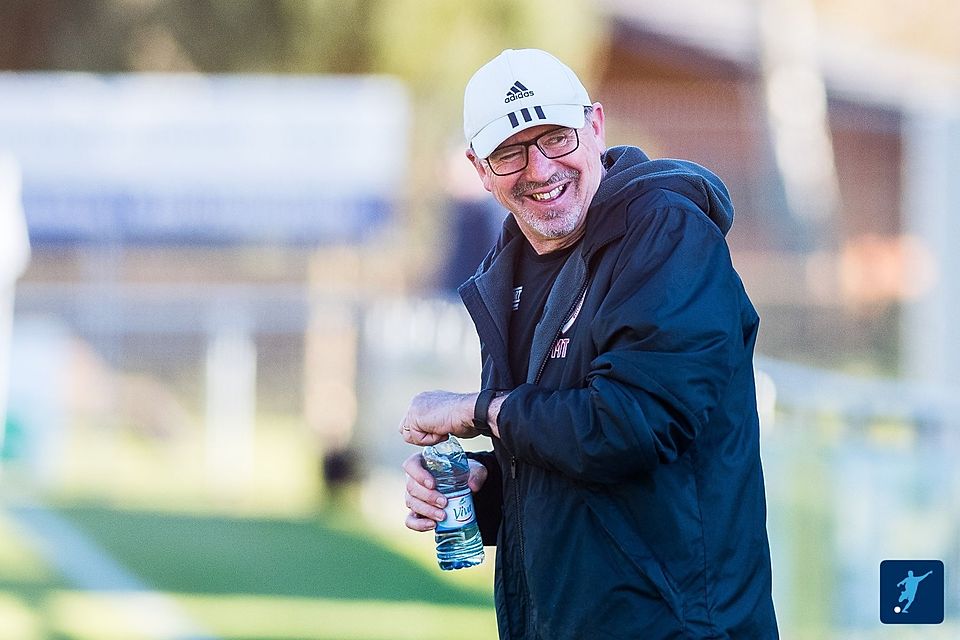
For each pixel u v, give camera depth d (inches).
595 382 428.8
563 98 458.9
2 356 1921.8
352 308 1897.1
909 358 2201.0
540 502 454.6
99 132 2097.7
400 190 2151.8
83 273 2092.8
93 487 1872.5
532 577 457.7
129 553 1381.6
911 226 2333.9
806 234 2429.9
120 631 1035.9
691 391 423.5
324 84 2145.7
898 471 746.2
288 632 1024.9
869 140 2539.4
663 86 2632.9
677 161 463.2
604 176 480.4
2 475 1899.6
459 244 1930.4
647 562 436.1
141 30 2434.8
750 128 2407.7
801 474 789.9
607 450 423.2
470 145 480.4
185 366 2014.0
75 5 2485.2
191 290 2022.6
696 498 439.5
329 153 2133.4
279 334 2032.5
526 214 466.3
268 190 2126.0
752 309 457.4
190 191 2111.2
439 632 1026.1
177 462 1978.3
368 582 1234.6
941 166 2346.2
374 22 2305.6
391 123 2144.4
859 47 2908.5
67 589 1208.2
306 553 1387.8
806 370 954.1
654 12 2763.3
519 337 485.7
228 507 1738.4
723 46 2758.4
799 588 789.2
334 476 1811.0
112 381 1994.3
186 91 2129.7
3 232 1991.9
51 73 2493.8
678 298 429.4
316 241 2146.9
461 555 496.7
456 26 2306.8
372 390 1819.6
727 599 440.5
